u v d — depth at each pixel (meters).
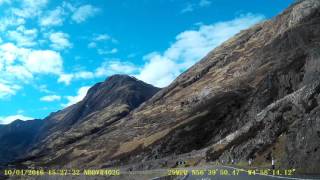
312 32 176.75
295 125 48.94
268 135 88.38
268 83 154.62
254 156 85.06
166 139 184.50
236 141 115.06
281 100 113.44
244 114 160.50
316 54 101.06
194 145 168.62
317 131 41.69
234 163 92.62
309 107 71.62
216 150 123.38
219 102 197.88
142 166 148.75
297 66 141.88
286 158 46.47
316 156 39.50
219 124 173.25
